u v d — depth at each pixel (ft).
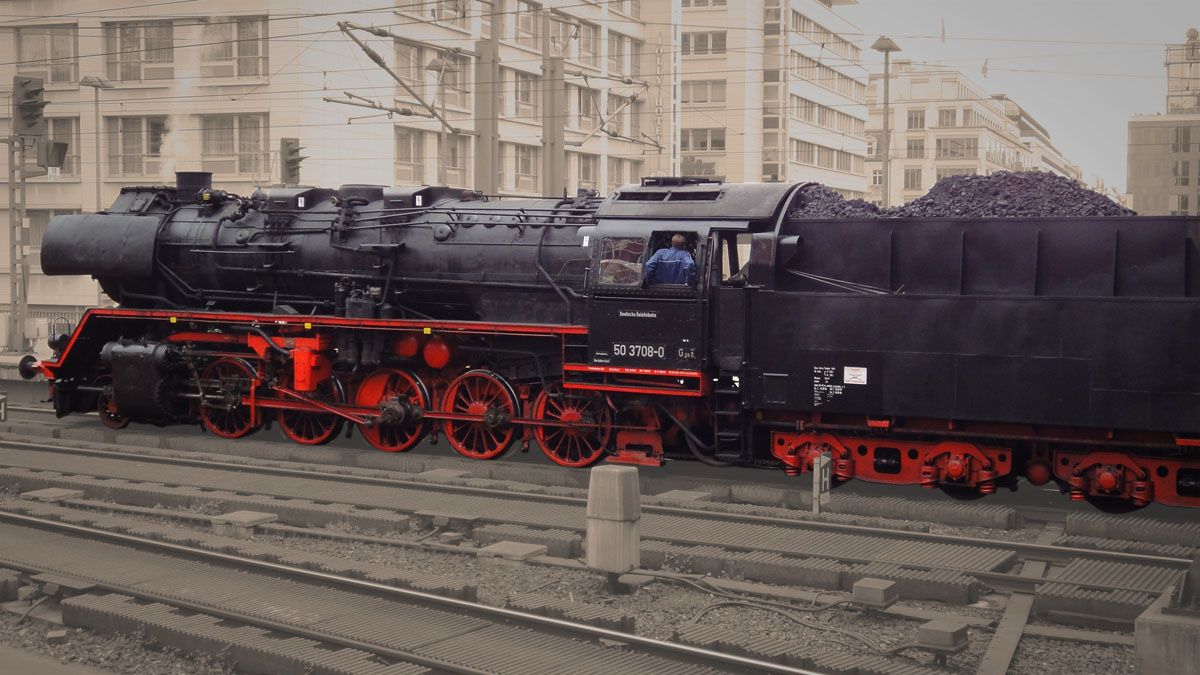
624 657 26.45
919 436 43.96
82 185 150.41
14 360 109.09
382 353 56.03
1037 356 40.09
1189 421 37.91
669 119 211.00
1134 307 38.63
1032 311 40.16
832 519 39.27
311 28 136.36
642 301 47.26
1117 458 40.47
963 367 41.27
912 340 42.11
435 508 41.29
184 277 61.11
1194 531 36.37
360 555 37.09
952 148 371.35
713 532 37.04
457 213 55.01
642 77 211.82
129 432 60.95
